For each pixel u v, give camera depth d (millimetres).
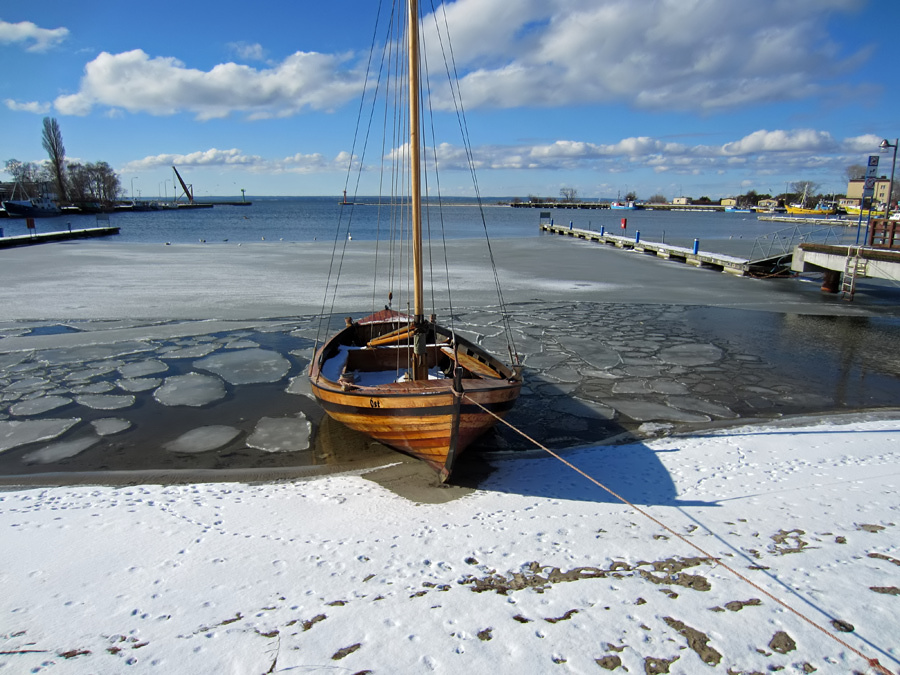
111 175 100500
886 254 17703
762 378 10500
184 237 46031
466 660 3156
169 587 3955
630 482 6113
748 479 6125
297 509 5461
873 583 3918
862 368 11188
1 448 7211
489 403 5969
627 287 21078
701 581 3982
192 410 8617
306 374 10422
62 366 10641
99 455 7047
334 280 21531
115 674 3039
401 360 9102
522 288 20625
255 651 3225
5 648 3256
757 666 3117
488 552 4484
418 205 7215
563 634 3385
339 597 3818
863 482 5949
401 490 5996
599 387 9898
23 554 4445
